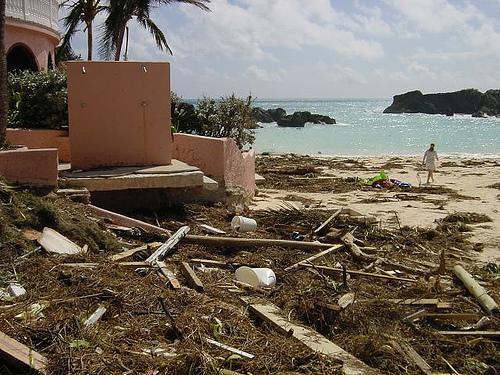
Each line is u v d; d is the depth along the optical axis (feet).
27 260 22.66
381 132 231.30
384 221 46.39
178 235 29.81
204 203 39.68
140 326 18.37
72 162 37.68
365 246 34.19
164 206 37.81
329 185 70.28
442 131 238.68
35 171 30.55
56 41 74.13
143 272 23.91
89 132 37.73
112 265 23.52
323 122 289.74
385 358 18.78
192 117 64.18
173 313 19.67
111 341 17.15
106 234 28.35
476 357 19.60
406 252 34.42
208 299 21.38
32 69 65.67
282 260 28.99
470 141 187.01
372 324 21.30
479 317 22.63
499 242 39.01
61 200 30.53
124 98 38.11
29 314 18.08
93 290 20.43
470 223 45.93
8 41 60.70
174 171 37.22
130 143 38.58
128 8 76.07
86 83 37.37
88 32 81.71
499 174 87.86
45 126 48.65
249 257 29.12
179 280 24.23
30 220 25.95
